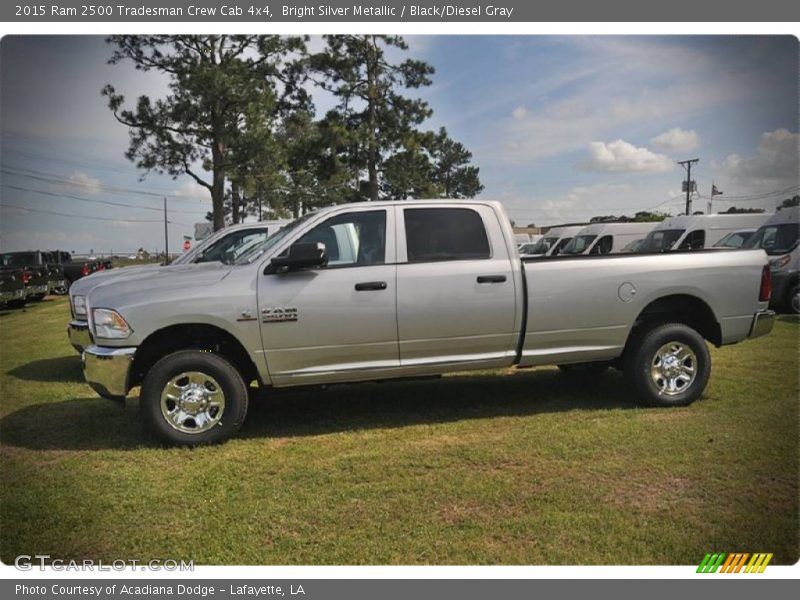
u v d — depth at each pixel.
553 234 24.39
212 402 4.50
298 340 4.58
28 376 7.11
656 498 3.52
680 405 5.21
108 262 23.83
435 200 4.96
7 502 3.63
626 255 5.19
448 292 4.76
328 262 4.70
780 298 11.34
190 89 21.09
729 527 3.21
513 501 3.50
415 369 4.82
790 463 3.96
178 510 3.50
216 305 4.46
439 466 4.01
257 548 3.11
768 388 5.76
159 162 22.84
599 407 5.28
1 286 16.20
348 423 4.99
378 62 25.66
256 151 22.94
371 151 25.56
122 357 4.38
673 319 5.41
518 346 4.99
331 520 3.34
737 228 16.45
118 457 4.30
